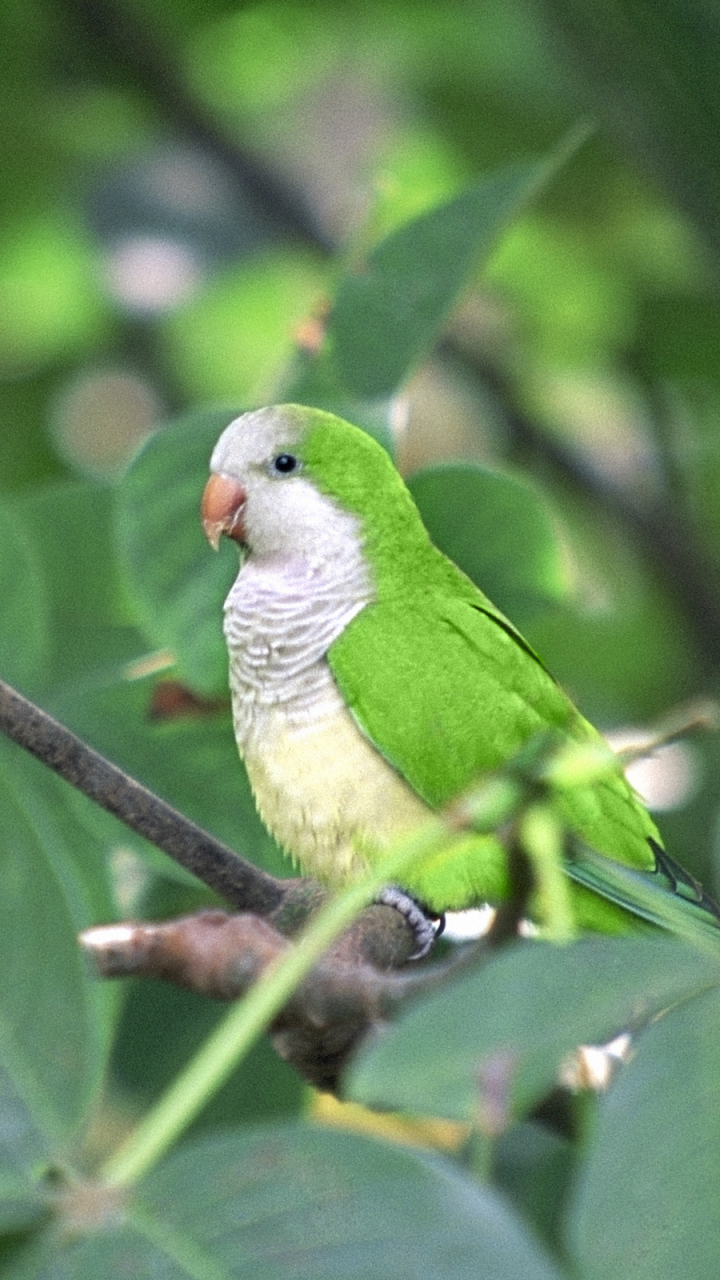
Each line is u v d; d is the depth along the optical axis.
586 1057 3.56
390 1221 2.10
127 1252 2.15
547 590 6.14
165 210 10.36
